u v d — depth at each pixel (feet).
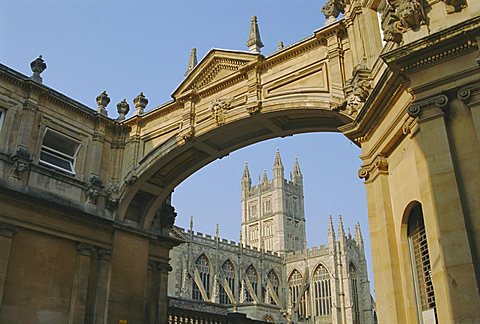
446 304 38.47
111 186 87.97
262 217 450.30
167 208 98.37
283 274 362.33
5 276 69.26
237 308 231.30
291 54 73.61
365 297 352.28
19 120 77.00
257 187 465.88
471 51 42.39
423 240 47.91
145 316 87.92
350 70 66.23
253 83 76.02
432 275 41.50
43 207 76.13
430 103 43.37
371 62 59.00
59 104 83.56
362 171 58.23
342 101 64.80
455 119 42.50
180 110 85.81
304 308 345.31
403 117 49.11
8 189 71.15
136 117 89.61
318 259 351.46
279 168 455.63
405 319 48.91
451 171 40.73
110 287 81.82
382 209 53.88
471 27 41.19
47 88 80.53
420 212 48.67
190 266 292.20
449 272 38.29
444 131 42.06
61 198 79.46
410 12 45.44
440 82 43.37
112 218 86.53
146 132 89.45
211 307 179.52
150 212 92.43
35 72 80.64
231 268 325.62
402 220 50.90
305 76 71.51
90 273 81.20
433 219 41.78
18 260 71.97
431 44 43.16
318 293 344.90
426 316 45.93
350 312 330.13
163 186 92.43
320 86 69.05
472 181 40.09
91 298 80.33
